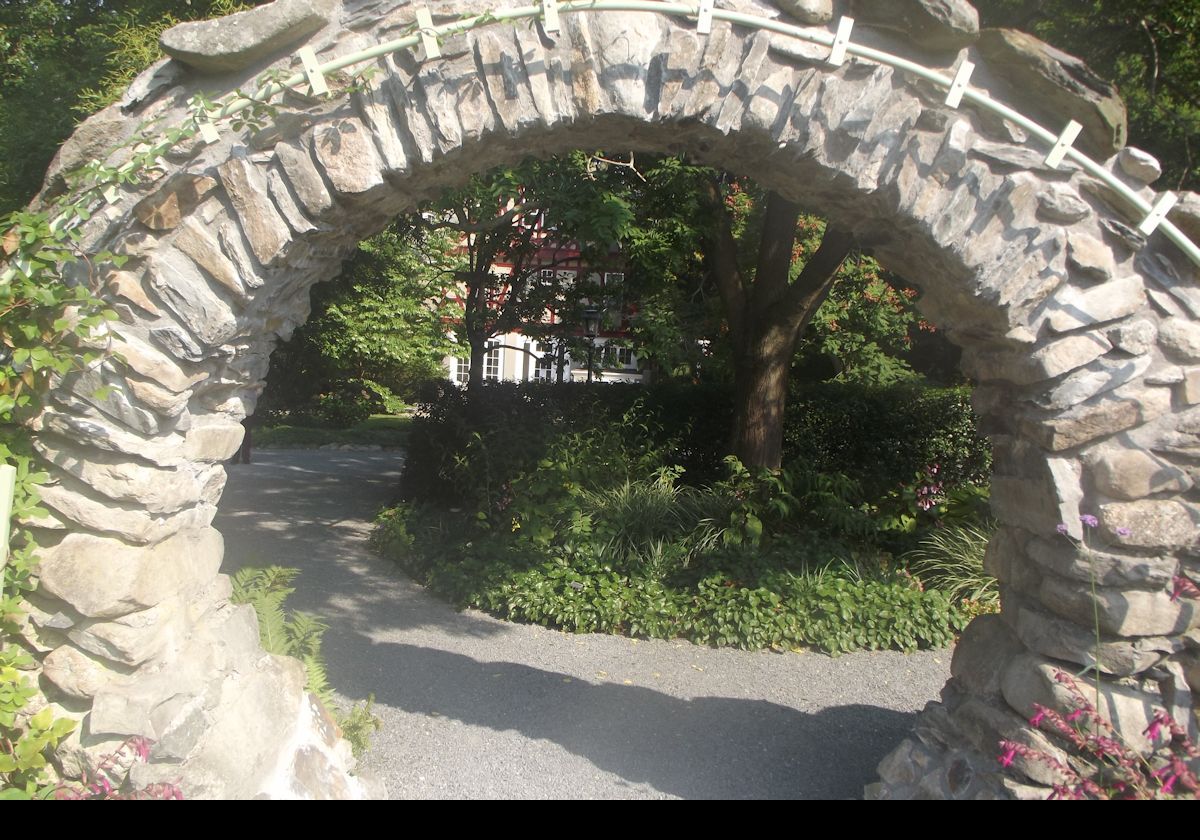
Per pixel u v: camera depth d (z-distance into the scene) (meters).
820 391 9.62
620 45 2.85
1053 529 2.89
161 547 2.93
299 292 3.36
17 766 2.65
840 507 7.41
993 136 2.91
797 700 4.89
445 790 3.65
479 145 2.95
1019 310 2.84
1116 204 2.88
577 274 12.55
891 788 3.26
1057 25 6.73
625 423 8.88
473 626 5.99
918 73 2.77
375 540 8.20
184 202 2.84
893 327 12.37
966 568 6.58
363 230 3.27
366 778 3.66
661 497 7.35
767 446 8.17
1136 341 2.82
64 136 5.74
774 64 2.87
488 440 8.41
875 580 6.30
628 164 7.38
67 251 2.76
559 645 5.68
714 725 4.49
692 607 5.98
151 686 2.76
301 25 2.83
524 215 9.21
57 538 2.81
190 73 2.98
